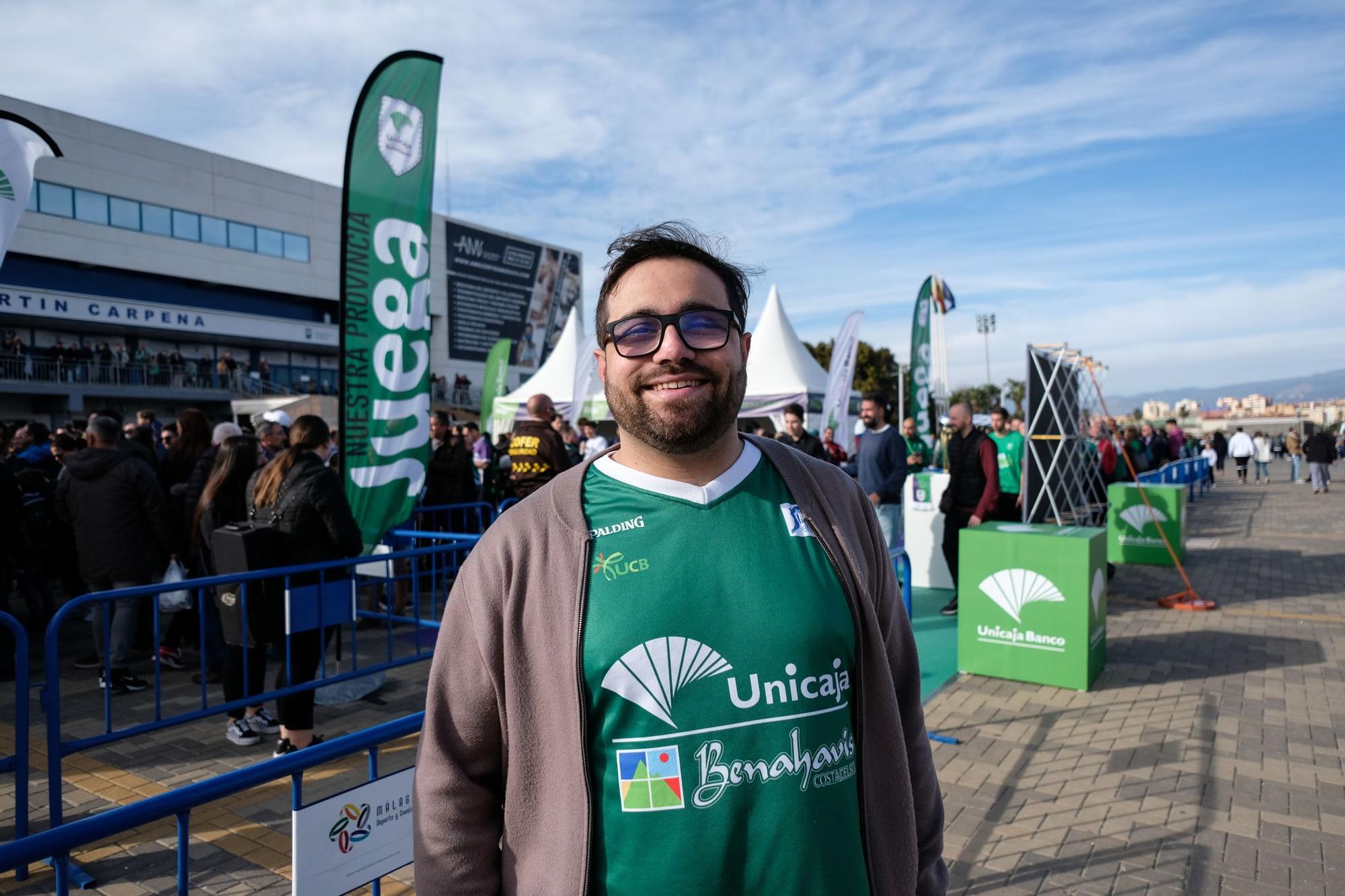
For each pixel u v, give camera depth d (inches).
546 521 50.7
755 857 44.6
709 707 45.2
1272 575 363.3
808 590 48.4
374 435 237.3
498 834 51.3
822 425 542.3
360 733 71.3
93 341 1243.2
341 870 69.8
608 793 45.6
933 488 334.0
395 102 236.5
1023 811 140.6
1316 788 148.0
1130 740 170.7
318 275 1497.3
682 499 50.1
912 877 51.9
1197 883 119.0
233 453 204.2
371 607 284.8
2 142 171.5
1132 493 391.9
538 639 48.1
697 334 49.3
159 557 207.0
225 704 158.4
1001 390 2167.8
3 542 214.7
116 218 1217.4
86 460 200.4
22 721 125.9
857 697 50.3
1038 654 207.9
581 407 594.9
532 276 1859.0
